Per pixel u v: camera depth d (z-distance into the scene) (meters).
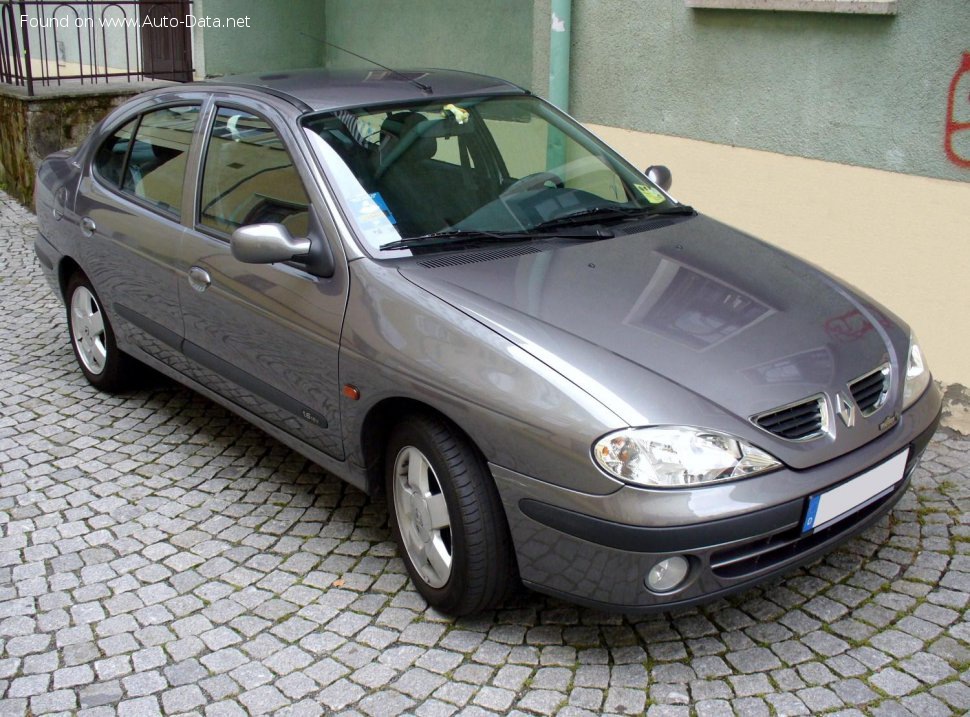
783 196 5.50
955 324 4.78
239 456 4.60
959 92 4.61
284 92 4.12
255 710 2.99
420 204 3.74
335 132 3.86
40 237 5.53
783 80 5.35
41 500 4.24
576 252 3.65
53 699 3.06
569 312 3.20
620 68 6.24
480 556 3.13
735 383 2.97
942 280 4.82
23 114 8.94
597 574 2.89
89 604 3.52
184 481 4.38
